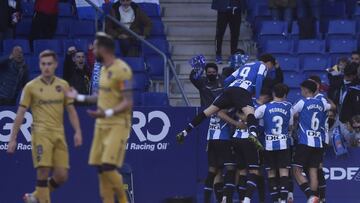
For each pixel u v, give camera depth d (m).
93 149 35.16
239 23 58.41
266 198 47.72
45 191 38.59
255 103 46.28
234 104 44.97
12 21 60.88
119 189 34.94
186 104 51.53
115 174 34.53
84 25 61.16
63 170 38.94
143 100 51.50
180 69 59.47
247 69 45.59
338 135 47.38
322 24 63.03
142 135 47.84
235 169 45.78
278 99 45.44
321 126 45.66
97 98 35.28
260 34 61.03
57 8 59.81
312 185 45.44
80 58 51.41
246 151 45.03
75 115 38.75
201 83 49.88
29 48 58.47
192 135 48.00
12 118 47.41
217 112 45.47
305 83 45.72
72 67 51.59
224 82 47.12
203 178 48.00
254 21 63.03
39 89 38.41
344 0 65.44
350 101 49.03
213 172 46.12
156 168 47.88
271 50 59.38
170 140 47.94
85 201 47.62
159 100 51.56
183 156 47.94
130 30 53.38
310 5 62.44
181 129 47.88
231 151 45.72
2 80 50.62
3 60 50.69
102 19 61.03
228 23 59.47
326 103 45.69
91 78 52.69
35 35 59.59
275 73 51.78
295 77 57.22
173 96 56.69
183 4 65.31
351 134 48.06
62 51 58.03
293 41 59.69
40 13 59.16
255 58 60.81
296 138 46.03
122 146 34.66
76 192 47.62
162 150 47.94
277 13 62.88
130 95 33.97
